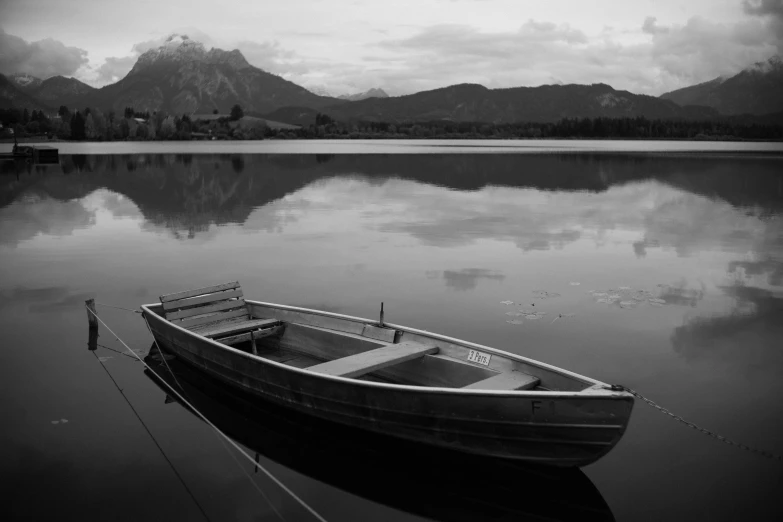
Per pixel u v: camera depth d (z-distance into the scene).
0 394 7.48
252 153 70.69
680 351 8.66
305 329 8.41
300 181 34.72
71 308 10.87
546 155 64.88
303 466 5.96
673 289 11.88
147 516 5.12
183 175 38.53
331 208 23.48
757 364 8.19
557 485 5.61
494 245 16.28
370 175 39.03
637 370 8.00
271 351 8.77
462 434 5.79
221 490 5.52
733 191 29.59
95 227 19.27
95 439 6.41
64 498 5.36
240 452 6.19
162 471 5.82
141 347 9.12
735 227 19.25
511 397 5.39
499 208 23.56
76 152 74.06
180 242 16.81
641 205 24.47
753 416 6.78
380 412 6.05
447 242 16.70
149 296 11.58
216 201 25.58
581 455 5.46
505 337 9.22
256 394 7.16
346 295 11.49
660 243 16.61
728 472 5.74
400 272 13.30
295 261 14.41
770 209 23.28
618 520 5.07
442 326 9.70
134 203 24.92
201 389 7.73
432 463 6.03
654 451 6.12
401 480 5.72
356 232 18.28
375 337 7.73
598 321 9.96
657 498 5.36
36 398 7.38
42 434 6.49
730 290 11.82
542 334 9.36
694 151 74.75
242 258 14.77
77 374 8.11
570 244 16.47
